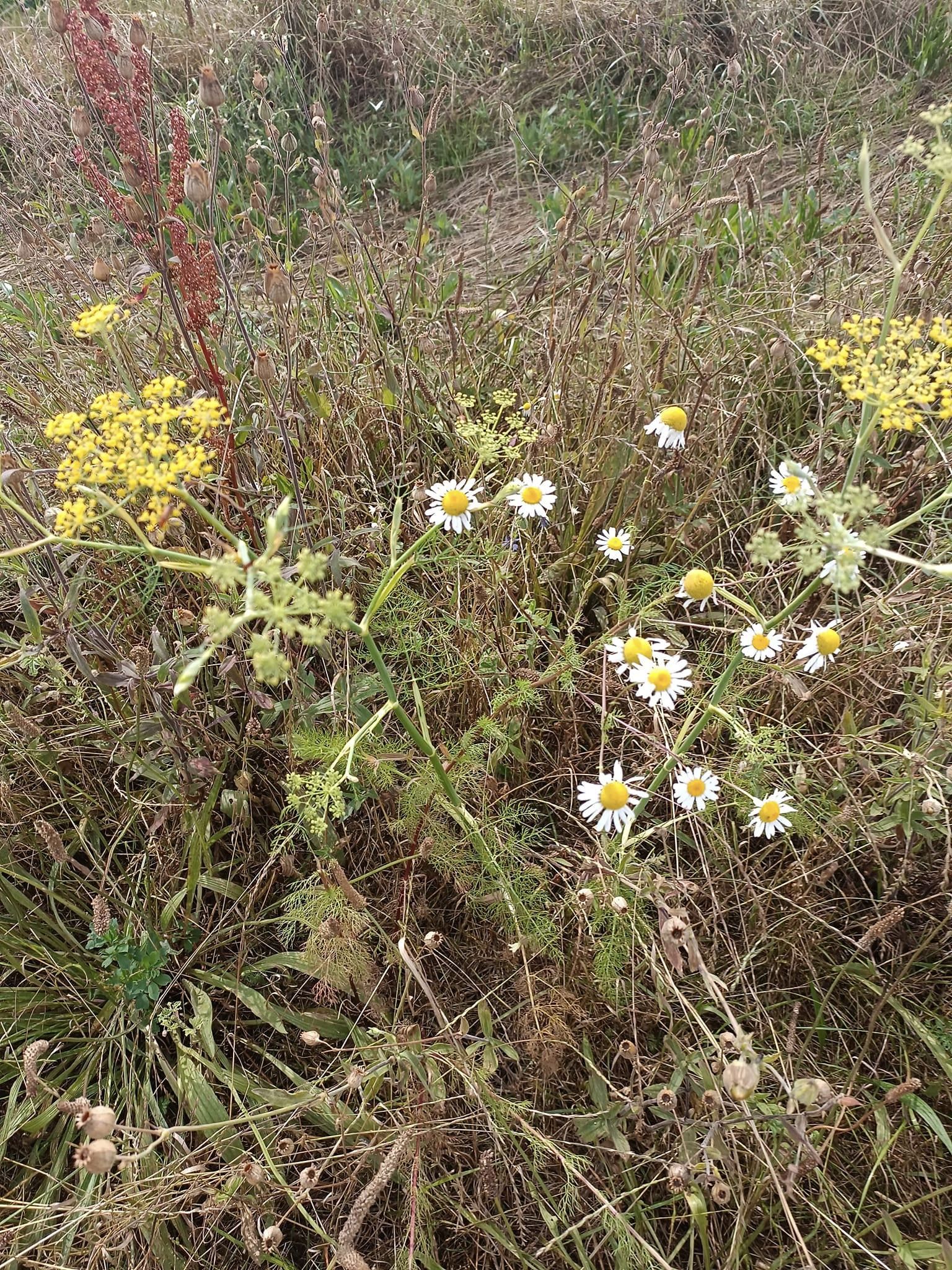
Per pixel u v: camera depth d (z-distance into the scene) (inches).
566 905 22.4
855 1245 20.0
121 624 28.0
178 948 24.8
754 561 17.1
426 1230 20.4
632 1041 21.4
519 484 20.6
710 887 23.0
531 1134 20.0
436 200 59.6
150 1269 20.4
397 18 65.4
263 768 27.1
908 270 34.0
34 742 25.9
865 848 24.1
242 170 56.1
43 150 51.1
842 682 26.5
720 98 58.9
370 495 30.7
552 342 31.1
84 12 24.1
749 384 33.7
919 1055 22.4
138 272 44.2
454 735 26.7
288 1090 22.9
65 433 17.3
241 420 28.2
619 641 22.2
